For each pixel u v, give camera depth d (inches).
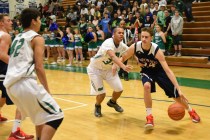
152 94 246.2
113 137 150.0
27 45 106.0
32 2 774.5
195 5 496.4
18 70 104.8
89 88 279.3
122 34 170.4
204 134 151.9
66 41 463.2
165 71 157.3
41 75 106.2
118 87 184.2
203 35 423.2
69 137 151.3
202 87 268.2
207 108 199.9
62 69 417.7
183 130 158.9
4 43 138.9
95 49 457.4
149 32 153.8
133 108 205.6
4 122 179.8
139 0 509.4
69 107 211.8
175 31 407.2
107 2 537.3
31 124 173.8
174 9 424.8
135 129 162.2
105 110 202.1
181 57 401.7
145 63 161.9
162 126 166.4
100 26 454.3
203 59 382.0
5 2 733.3
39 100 103.4
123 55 167.5
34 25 110.3
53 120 103.5
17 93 104.1
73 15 589.3
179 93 156.5
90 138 149.3
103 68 179.9
